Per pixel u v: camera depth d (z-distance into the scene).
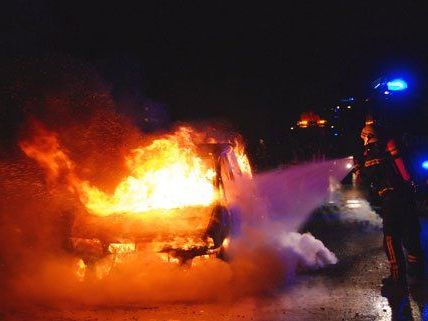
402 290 5.54
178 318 4.91
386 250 5.79
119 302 5.41
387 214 5.78
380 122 6.10
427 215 9.32
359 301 5.25
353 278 6.06
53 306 5.31
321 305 5.17
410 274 6.09
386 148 5.95
